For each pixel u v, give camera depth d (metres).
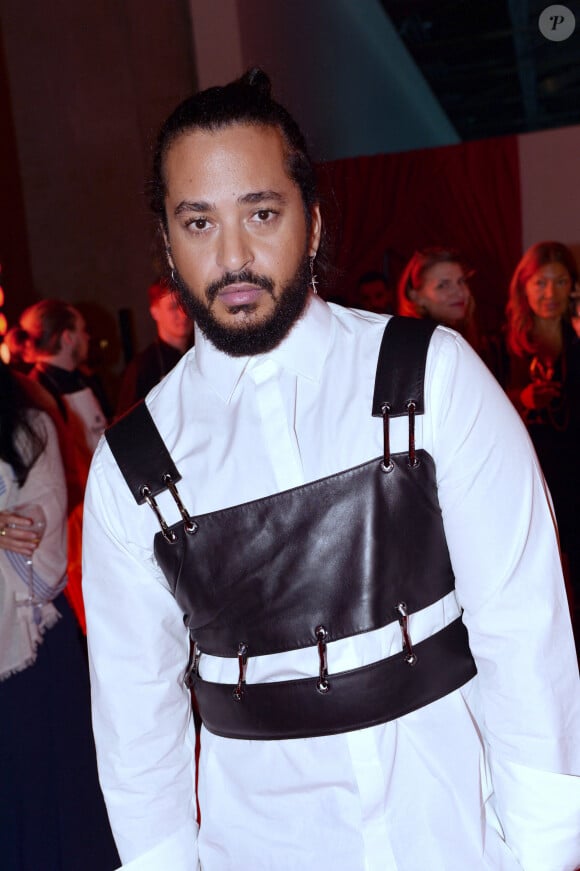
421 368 1.05
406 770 1.05
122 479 1.12
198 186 0.99
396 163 5.52
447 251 3.80
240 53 5.18
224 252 1.00
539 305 3.39
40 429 2.15
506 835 1.08
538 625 1.03
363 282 4.57
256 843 1.09
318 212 1.12
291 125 1.04
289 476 1.06
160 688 1.17
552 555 1.05
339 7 7.12
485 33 8.72
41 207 5.63
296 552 1.05
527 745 1.04
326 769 1.05
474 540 1.04
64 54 5.54
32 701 2.10
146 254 5.62
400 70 9.30
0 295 4.54
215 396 1.11
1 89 5.52
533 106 11.74
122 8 5.45
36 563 2.11
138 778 1.16
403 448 1.04
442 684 1.07
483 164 5.46
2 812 2.08
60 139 5.59
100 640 1.16
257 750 1.09
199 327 1.08
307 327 1.09
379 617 1.04
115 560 1.14
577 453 3.30
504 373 4.04
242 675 1.08
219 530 1.08
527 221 5.48
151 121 5.49
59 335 3.68
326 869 1.06
